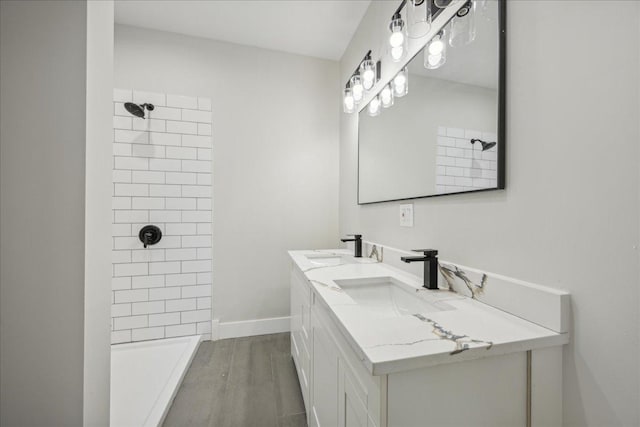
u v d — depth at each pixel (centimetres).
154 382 162
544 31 71
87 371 63
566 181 66
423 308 97
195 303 215
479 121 90
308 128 240
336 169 246
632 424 55
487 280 85
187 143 212
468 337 63
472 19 90
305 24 201
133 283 204
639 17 54
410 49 132
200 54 215
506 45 82
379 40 166
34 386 59
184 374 170
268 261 231
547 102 71
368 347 58
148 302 206
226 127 221
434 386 58
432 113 115
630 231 55
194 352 194
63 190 60
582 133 63
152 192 205
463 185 98
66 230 61
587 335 62
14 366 59
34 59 59
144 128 204
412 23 99
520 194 78
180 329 212
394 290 119
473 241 95
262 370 177
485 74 88
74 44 61
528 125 76
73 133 61
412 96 130
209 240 218
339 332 80
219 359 190
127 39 201
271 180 231
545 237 71
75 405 61
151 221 206
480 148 90
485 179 88
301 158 238
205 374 172
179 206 211
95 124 67
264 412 140
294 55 237
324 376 96
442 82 109
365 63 148
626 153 56
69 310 61
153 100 205
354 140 209
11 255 58
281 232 234
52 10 60
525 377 64
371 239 177
